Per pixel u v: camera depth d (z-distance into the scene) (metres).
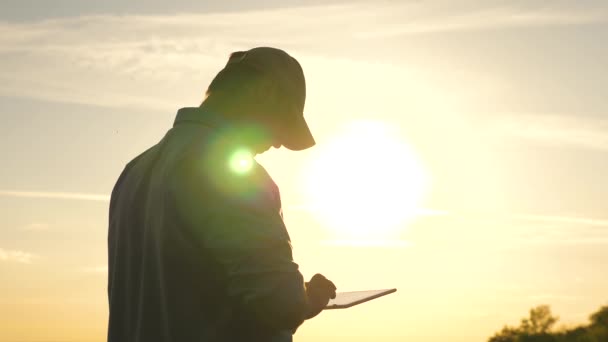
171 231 2.45
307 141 2.80
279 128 2.78
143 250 2.57
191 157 2.49
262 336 2.47
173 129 2.67
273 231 2.40
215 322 2.43
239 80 2.74
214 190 2.42
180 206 2.44
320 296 2.61
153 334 2.51
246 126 2.72
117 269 2.68
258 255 2.35
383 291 2.95
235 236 2.36
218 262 2.42
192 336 2.43
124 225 2.67
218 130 2.59
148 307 2.53
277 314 2.36
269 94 2.73
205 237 2.39
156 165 2.62
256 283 2.35
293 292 2.37
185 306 2.44
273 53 2.78
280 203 2.59
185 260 2.43
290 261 2.42
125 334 2.62
